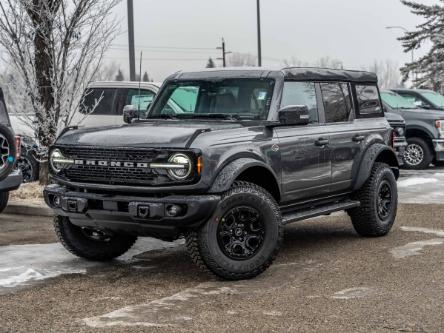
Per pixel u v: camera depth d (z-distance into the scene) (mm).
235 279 6484
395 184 8781
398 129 15930
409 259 7301
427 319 5246
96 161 6480
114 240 7406
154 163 6164
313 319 5289
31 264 7258
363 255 7570
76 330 5102
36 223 9859
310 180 7461
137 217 6172
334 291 6074
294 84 7527
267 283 6410
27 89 11750
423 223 9555
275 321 5258
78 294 6098
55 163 6848
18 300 5902
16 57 11523
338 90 8227
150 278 6680
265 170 6793
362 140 8328
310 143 7434
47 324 5254
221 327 5133
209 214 6195
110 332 5043
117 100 12516
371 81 8898
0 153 8375
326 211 7723
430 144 17781
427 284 6250
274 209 6605
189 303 5781
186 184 6125
